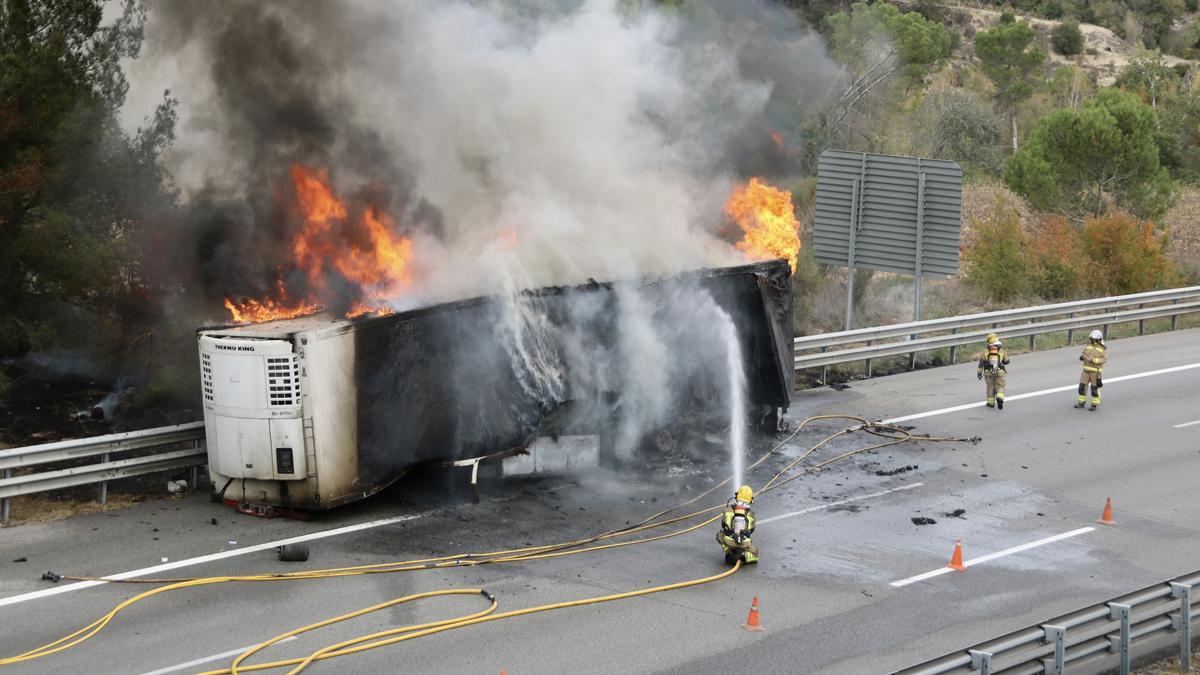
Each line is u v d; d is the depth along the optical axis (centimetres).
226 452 1507
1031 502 1703
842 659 1191
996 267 3155
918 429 2053
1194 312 2980
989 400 2198
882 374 2464
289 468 1486
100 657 1151
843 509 1655
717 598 1341
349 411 1517
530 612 1287
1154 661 1246
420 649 1192
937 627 1274
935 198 2512
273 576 1357
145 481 1667
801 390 2309
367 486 1545
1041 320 2895
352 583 1349
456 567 1407
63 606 1267
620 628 1254
